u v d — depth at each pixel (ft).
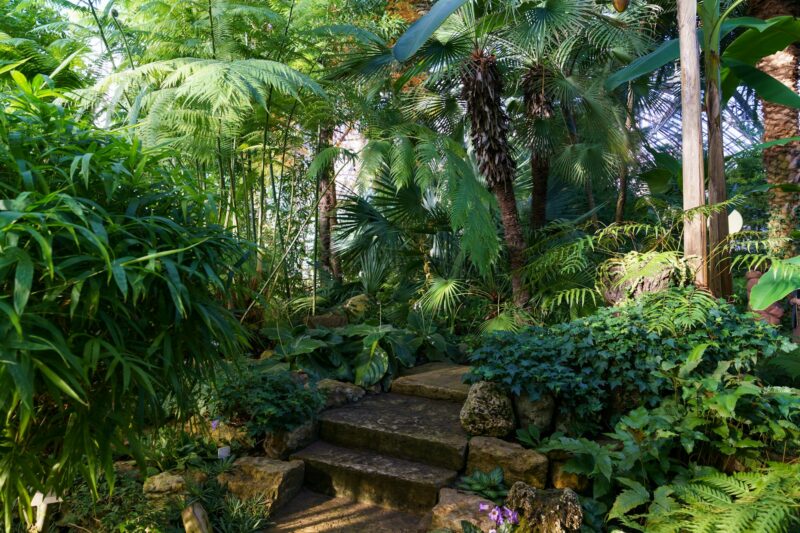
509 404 11.01
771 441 9.49
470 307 20.39
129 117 11.02
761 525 7.07
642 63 16.33
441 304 19.33
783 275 10.71
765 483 7.84
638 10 22.74
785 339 10.57
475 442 10.63
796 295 16.46
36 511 8.20
